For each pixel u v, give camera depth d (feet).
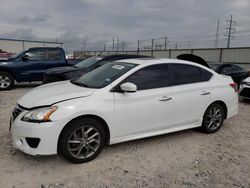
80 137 11.62
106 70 14.46
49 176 10.62
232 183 10.64
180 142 14.89
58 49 34.40
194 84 15.34
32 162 11.70
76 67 27.89
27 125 10.68
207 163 12.36
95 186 10.04
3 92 30.40
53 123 10.68
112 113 12.14
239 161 12.73
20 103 11.87
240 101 28.99
